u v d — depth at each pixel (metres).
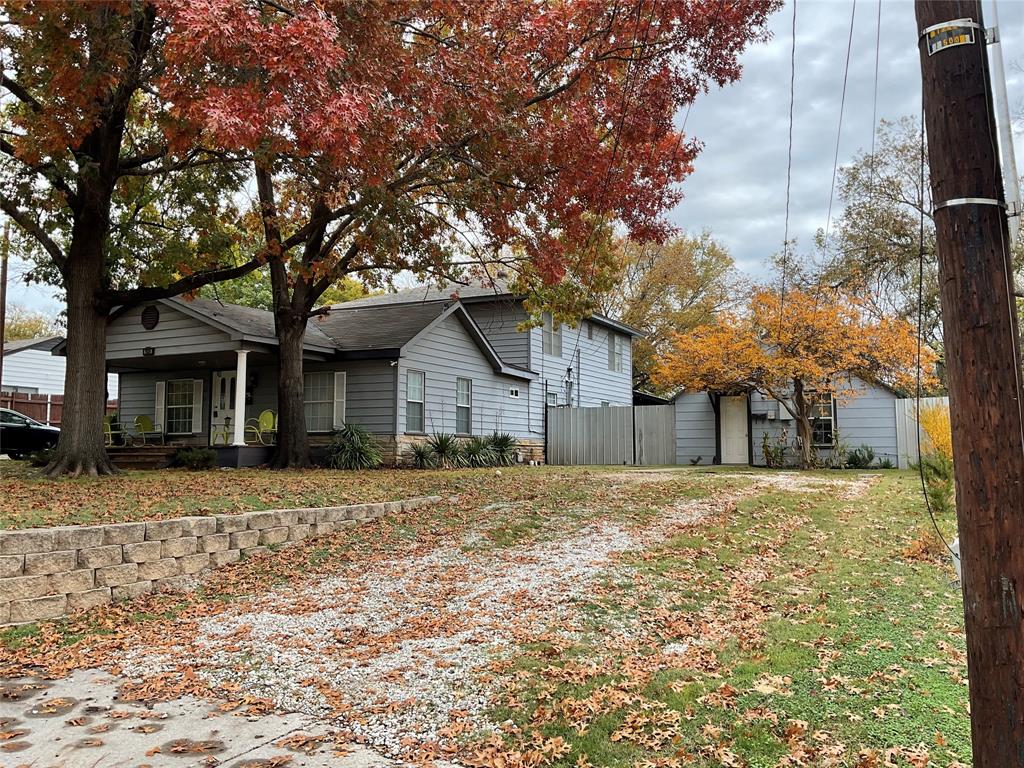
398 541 8.81
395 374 18.05
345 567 7.79
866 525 9.26
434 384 19.56
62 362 31.03
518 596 6.53
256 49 7.09
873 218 24.73
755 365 17.83
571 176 11.06
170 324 17.48
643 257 39.19
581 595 6.50
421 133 8.81
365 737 3.98
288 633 5.82
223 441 19.84
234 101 7.17
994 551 2.50
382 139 8.48
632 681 4.50
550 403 25.16
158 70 9.63
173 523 7.29
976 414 2.57
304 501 9.84
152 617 6.33
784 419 20.73
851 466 19.42
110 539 6.70
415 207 12.27
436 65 9.38
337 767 3.63
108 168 11.92
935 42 2.76
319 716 4.28
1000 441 2.53
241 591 7.07
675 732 3.80
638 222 12.13
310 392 19.00
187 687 4.76
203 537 7.62
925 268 24.16
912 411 18.91
